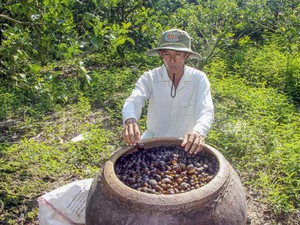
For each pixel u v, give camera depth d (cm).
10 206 213
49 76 239
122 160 155
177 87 177
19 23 225
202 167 148
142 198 128
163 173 146
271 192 209
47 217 172
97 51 437
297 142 245
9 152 261
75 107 326
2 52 230
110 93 346
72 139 280
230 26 388
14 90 355
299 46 412
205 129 156
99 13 377
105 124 301
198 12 416
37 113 321
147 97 179
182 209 126
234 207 136
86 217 145
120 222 129
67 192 175
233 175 145
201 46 401
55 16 212
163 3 468
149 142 161
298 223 196
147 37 416
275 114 291
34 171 241
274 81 347
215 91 323
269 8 430
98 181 144
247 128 265
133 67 400
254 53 407
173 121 183
